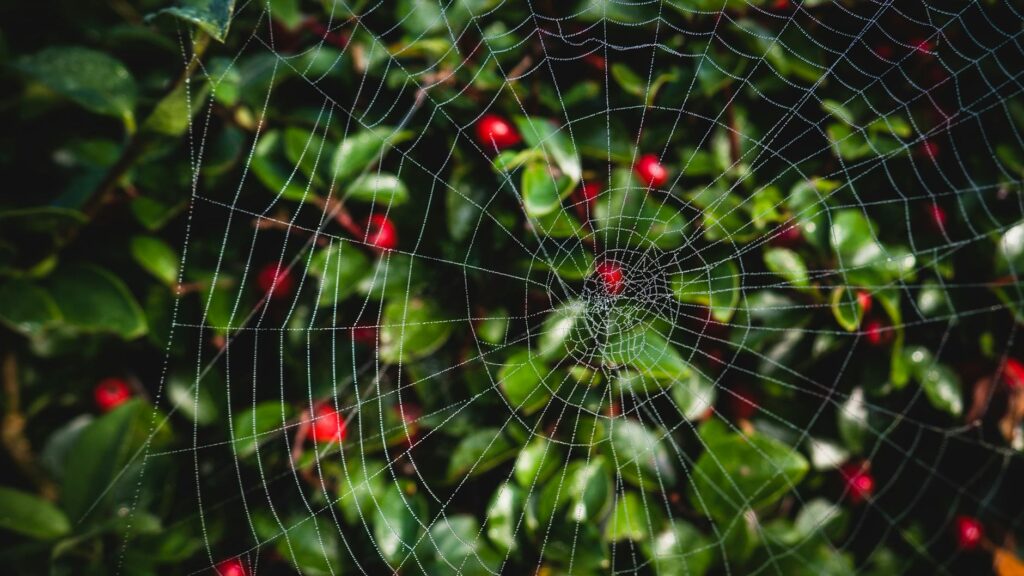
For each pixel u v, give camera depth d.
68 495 0.43
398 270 0.46
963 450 0.49
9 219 0.42
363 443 0.45
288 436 0.45
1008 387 0.48
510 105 0.46
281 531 0.44
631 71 0.47
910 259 0.47
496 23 0.46
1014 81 0.47
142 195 0.44
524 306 0.47
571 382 0.47
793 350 0.47
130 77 0.44
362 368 0.46
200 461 0.44
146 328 0.44
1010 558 0.49
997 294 0.48
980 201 0.48
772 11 0.47
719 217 0.47
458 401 0.46
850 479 0.48
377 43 0.45
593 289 0.48
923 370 0.48
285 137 0.45
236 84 0.45
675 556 0.46
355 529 0.45
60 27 0.45
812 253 0.47
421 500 0.45
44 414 0.44
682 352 0.48
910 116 0.48
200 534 0.44
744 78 0.47
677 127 0.47
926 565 0.49
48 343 0.43
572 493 0.45
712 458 0.46
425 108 0.45
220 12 0.41
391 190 0.45
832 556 0.47
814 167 0.48
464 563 0.45
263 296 0.45
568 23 0.46
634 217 0.47
